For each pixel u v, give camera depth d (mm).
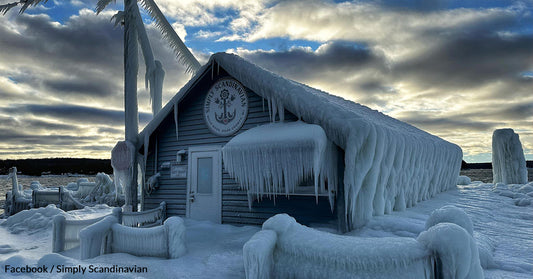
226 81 8523
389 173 6641
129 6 10734
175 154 9359
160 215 8531
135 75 10266
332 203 6258
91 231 5684
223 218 8203
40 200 14766
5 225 10680
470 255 3053
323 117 6219
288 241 3836
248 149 6480
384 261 3264
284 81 7043
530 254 4883
